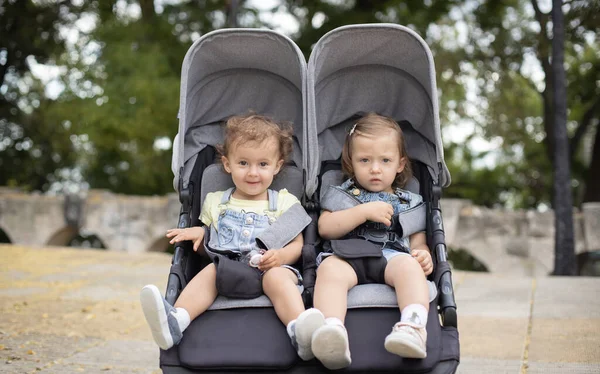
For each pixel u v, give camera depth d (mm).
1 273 7359
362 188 3330
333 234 3150
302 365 2609
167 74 13016
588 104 16422
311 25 14016
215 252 3002
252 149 3109
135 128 12281
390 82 3547
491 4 12719
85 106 12570
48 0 14414
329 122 3629
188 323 2691
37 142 17453
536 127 16953
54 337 4543
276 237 3037
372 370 2551
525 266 10484
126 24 13664
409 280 2717
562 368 3807
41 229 12023
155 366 3920
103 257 8945
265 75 3584
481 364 3920
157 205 11656
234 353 2594
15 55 15086
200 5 14438
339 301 2697
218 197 3314
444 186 3227
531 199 21344
